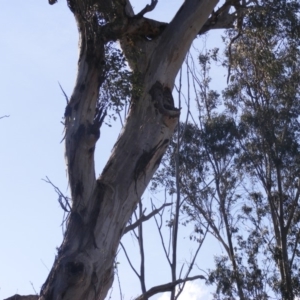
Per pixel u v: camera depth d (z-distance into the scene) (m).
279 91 22.30
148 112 9.41
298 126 23.22
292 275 23.48
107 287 8.45
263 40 14.86
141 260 14.76
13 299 8.14
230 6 11.98
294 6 13.33
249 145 23.23
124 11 9.67
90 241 8.34
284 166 23.22
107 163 9.12
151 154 9.17
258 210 24.12
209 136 22.41
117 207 8.70
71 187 8.59
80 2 9.46
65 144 8.77
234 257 22.89
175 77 10.01
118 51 9.37
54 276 8.09
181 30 10.03
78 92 9.03
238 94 22.94
